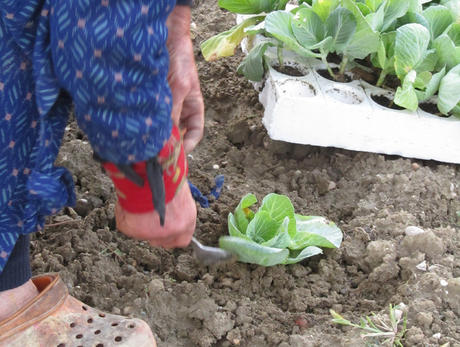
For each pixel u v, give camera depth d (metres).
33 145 1.40
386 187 2.68
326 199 2.70
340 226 2.54
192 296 2.14
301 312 2.17
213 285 2.24
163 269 2.30
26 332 1.62
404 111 2.77
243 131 2.96
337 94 2.87
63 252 2.26
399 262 2.29
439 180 2.73
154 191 1.29
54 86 1.23
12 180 1.41
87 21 1.09
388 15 2.88
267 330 2.07
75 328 1.71
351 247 2.39
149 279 2.21
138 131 1.19
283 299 2.23
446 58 2.87
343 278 2.31
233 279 2.26
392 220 2.48
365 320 2.10
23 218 1.46
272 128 2.75
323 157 2.87
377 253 2.32
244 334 2.06
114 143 1.20
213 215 2.50
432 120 2.76
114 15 1.09
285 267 2.31
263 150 2.90
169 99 1.22
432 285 2.16
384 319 2.06
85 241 2.31
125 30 1.09
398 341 1.98
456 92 2.70
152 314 2.09
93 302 2.11
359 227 2.46
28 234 1.59
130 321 1.76
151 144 1.22
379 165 2.80
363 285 2.27
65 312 1.73
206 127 3.03
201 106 1.66
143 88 1.16
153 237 1.48
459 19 3.10
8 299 1.64
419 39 2.68
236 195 2.63
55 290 1.74
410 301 2.13
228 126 3.03
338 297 2.24
